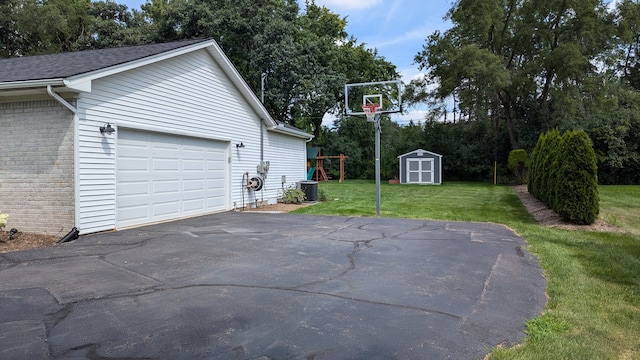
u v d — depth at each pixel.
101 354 2.48
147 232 6.98
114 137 7.10
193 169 9.42
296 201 13.16
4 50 25.17
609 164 23.91
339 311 3.26
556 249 5.90
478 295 3.74
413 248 5.76
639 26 21.14
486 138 27.33
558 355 2.57
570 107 21.78
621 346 2.77
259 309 3.27
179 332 2.81
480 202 13.65
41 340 2.66
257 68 21.84
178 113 8.80
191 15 20.52
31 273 4.30
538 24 22.84
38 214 6.54
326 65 26.03
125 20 25.70
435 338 2.79
